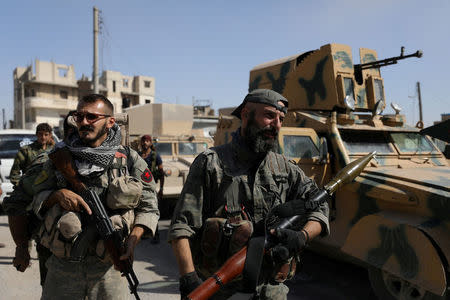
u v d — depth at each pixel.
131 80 51.84
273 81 6.25
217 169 1.67
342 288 4.04
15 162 4.43
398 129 4.98
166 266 4.82
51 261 1.94
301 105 5.69
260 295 1.65
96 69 14.52
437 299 2.90
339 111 5.17
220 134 6.57
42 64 47.88
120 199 1.88
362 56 5.57
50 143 4.58
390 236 3.19
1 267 4.53
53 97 48.53
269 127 1.65
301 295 3.85
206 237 1.59
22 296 3.77
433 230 2.96
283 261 1.53
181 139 9.09
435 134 2.72
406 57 4.84
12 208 1.99
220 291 1.67
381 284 3.39
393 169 3.84
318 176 4.34
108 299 1.94
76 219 1.82
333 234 3.92
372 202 3.55
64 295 1.88
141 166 2.11
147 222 1.97
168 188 7.42
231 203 1.65
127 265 1.81
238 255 1.47
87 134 1.93
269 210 1.69
